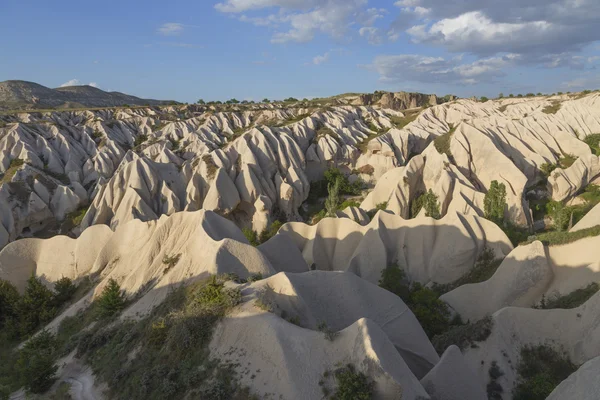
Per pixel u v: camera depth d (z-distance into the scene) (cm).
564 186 5047
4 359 2397
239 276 2047
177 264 2323
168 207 4891
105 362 1900
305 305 1755
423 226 3284
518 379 1875
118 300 2342
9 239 4666
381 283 3011
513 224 4172
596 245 2391
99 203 4903
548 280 2459
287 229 3603
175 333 1717
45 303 2745
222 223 2659
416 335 1942
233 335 1605
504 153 5088
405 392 1271
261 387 1412
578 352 1906
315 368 1391
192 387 1507
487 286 2608
